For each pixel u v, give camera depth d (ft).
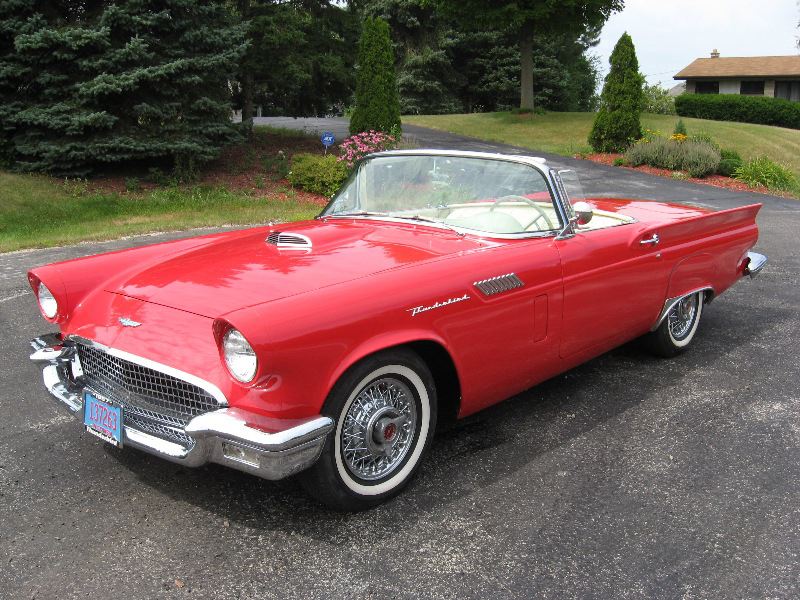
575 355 12.53
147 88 40.42
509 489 9.99
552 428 12.05
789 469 10.67
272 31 48.96
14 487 9.81
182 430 8.57
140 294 9.80
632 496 9.83
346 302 8.64
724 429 12.04
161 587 7.78
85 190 39.14
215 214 36.83
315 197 43.65
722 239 15.79
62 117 38.01
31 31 37.52
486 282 10.31
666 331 15.11
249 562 8.24
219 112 43.39
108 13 38.01
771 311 19.62
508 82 115.03
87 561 8.21
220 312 8.66
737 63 144.15
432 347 10.02
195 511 9.32
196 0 41.93
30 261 24.94
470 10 80.59
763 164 54.90
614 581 7.98
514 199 11.96
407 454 9.77
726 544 8.73
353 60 56.49
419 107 114.62
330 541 8.69
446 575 8.05
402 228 12.08
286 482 10.16
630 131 63.62
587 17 79.25
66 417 12.12
